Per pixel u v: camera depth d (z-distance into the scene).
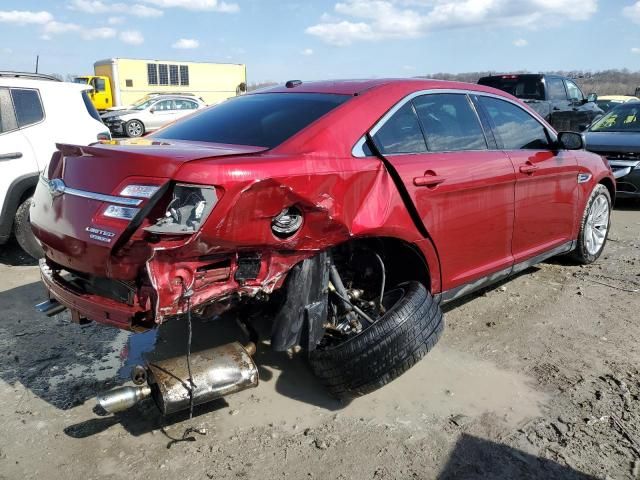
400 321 2.88
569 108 14.34
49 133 5.70
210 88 29.83
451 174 3.44
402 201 3.16
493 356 3.70
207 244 2.38
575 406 3.13
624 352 3.75
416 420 3.01
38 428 2.92
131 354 3.70
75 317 2.82
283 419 3.02
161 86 27.92
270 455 2.73
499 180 3.83
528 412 3.09
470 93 3.97
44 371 3.48
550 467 2.66
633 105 9.32
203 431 2.90
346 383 2.91
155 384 2.59
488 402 3.18
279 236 2.59
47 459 2.69
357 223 2.89
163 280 2.37
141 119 21.58
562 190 4.67
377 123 3.20
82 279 2.75
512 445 2.81
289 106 3.35
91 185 2.59
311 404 3.16
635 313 4.38
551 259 5.65
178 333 3.96
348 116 3.10
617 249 6.16
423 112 3.53
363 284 3.36
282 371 3.50
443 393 3.27
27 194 5.56
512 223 4.09
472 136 3.85
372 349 2.83
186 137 3.40
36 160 5.54
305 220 2.67
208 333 3.94
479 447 2.80
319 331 2.85
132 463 2.66
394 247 3.43
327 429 2.94
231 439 2.85
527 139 4.39
